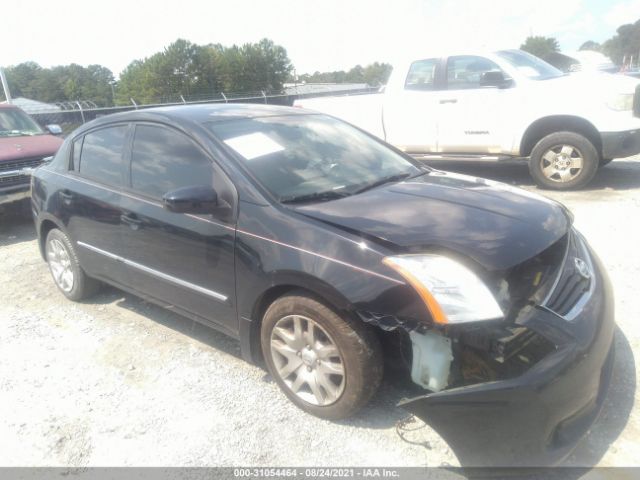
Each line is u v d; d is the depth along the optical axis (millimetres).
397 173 3650
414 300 2367
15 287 5117
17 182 7223
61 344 3912
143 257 3637
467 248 2477
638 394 2920
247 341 3111
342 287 2516
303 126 3893
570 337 2338
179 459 2693
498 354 2266
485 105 7355
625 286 4176
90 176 4113
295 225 2785
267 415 2973
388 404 2965
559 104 6848
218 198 3104
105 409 3119
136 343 3861
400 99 8078
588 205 6367
